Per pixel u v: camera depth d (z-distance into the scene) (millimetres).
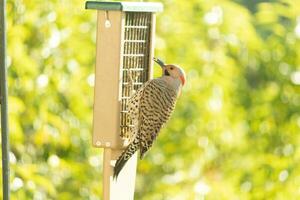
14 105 13906
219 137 17172
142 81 11938
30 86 14359
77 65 15000
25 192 13805
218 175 17500
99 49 11070
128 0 14812
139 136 11430
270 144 17750
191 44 16594
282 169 17109
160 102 11547
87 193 15477
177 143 17172
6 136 10188
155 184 17453
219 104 16828
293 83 17797
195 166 17250
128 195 11805
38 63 14680
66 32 14766
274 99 17812
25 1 14414
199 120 16938
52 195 14508
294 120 17781
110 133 11141
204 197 16641
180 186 17172
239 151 17578
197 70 16688
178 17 16641
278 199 16969
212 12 16797
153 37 11938
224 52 16891
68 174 15250
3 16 10188
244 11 17312
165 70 11844
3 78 10141
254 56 17719
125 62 11547
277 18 17844
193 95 16766
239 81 17719
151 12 11836
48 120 14672
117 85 11078
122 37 11062
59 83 14805
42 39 14625
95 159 15414
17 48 14125
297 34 17750
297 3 17844
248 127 17828
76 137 15164
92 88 15164
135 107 11453
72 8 14844
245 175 17281
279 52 17812
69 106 15008
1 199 13062
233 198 16781
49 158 14734
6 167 10203
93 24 15188
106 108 11125
